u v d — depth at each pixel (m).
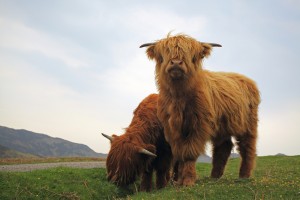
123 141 3.58
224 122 3.42
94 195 4.04
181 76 2.88
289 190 2.85
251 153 3.70
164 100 3.21
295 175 4.32
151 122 3.75
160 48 3.04
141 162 3.58
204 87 3.13
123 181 3.58
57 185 3.99
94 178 4.52
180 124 3.12
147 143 3.70
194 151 3.12
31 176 4.06
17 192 3.54
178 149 3.19
